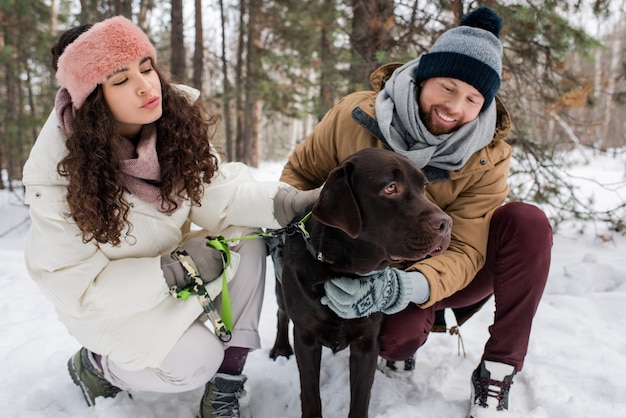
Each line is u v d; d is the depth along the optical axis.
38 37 8.32
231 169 1.97
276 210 1.83
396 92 1.94
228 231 1.92
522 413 1.89
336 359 2.38
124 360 1.69
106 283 1.62
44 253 1.57
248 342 1.85
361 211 1.65
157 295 1.64
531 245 1.81
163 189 1.68
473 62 1.85
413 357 2.22
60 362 2.32
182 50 9.37
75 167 1.51
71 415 1.93
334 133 2.20
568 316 2.78
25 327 2.75
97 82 1.50
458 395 2.09
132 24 1.57
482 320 2.85
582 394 2.03
